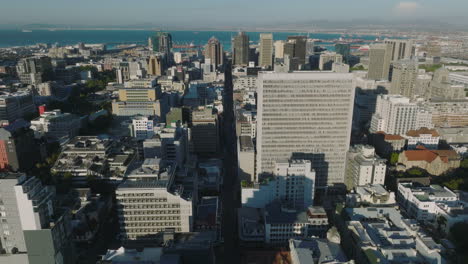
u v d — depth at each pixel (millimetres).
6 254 192625
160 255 179625
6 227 190500
